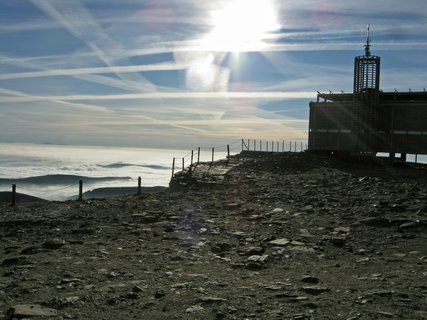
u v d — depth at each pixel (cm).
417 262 1040
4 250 1209
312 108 4644
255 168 3484
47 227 1588
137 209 1925
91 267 977
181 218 1659
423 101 4066
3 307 688
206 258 1088
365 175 3055
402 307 680
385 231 1395
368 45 4281
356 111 4294
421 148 4059
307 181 2697
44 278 877
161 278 884
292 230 1439
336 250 1185
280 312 655
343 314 647
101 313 662
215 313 652
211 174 3055
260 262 1026
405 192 2095
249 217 1669
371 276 898
